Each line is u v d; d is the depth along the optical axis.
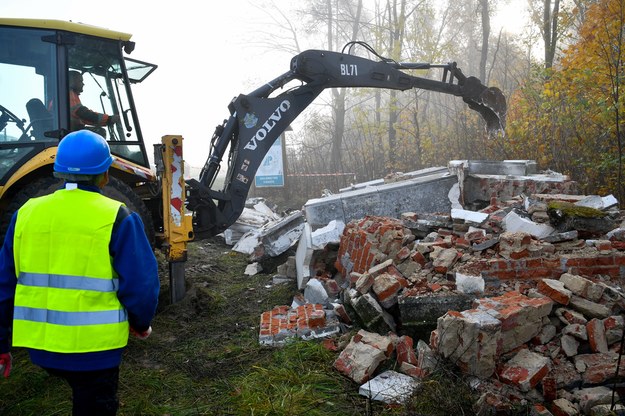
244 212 10.24
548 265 4.30
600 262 4.26
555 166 8.62
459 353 3.55
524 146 9.66
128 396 3.81
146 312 2.44
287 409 3.50
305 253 5.99
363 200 6.67
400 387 3.62
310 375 3.94
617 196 7.40
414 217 5.63
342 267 5.82
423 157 14.13
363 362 3.86
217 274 7.46
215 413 3.55
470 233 4.86
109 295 2.39
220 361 4.41
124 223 2.43
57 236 2.38
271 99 6.49
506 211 5.27
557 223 4.76
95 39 5.70
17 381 3.89
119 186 5.21
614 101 7.27
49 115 5.24
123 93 5.96
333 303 5.24
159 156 5.50
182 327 5.27
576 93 8.60
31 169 4.83
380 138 16.16
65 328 2.33
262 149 6.49
